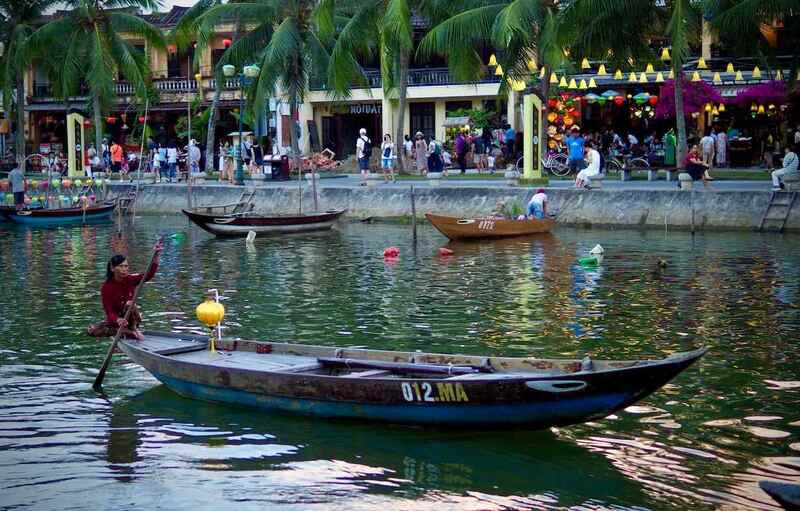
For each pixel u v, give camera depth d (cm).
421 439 1411
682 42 3797
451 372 1440
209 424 1501
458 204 4272
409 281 2786
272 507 1217
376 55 6344
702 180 3988
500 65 4878
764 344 1947
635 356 1878
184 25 5475
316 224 4116
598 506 1205
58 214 4678
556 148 5006
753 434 1432
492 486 1265
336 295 2584
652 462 1333
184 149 6531
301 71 5084
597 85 5231
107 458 1383
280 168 5206
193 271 3078
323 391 1453
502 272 2905
